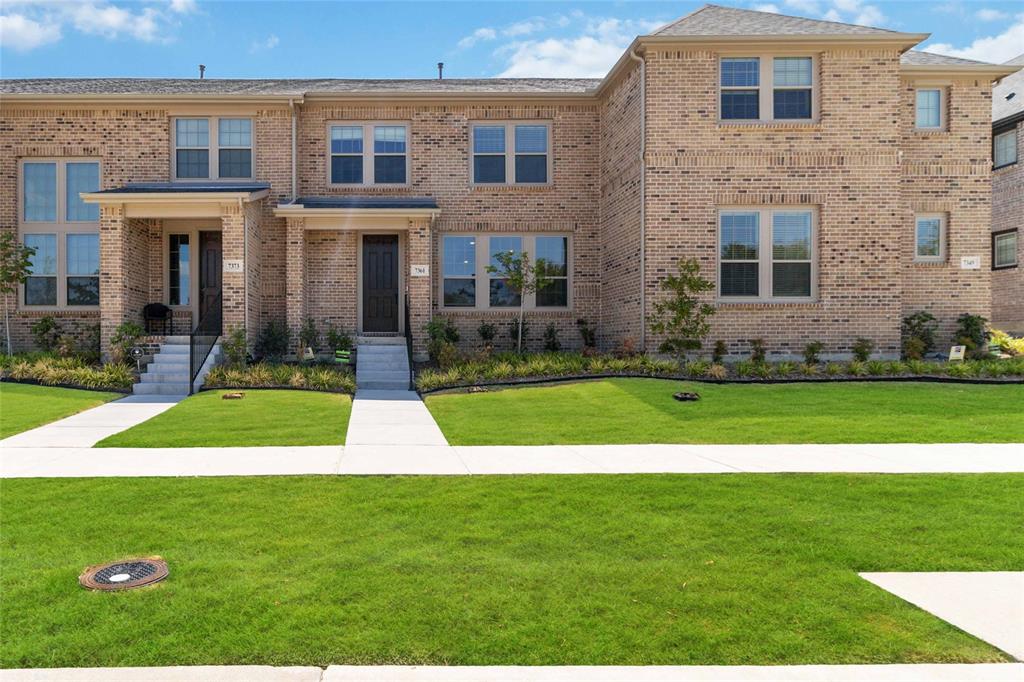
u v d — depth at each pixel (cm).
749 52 1503
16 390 1326
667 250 1505
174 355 1499
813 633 379
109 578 444
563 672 339
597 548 510
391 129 1825
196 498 632
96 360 1606
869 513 596
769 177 1506
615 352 1673
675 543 520
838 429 987
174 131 1764
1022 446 883
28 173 1756
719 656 355
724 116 1516
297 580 445
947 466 769
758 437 948
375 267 1811
